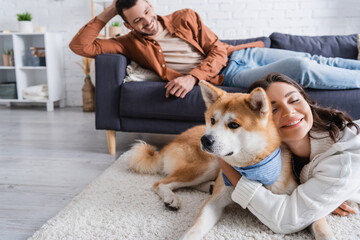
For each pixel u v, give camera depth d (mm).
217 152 843
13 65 3607
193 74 1819
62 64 3770
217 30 3404
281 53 2127
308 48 2439
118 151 2027
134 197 1275
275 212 945
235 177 1021
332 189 920
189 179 1323
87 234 993
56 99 3646
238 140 864
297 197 954
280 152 1033
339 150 965
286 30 3285
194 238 904
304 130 946
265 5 3268
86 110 3500
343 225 1014
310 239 948
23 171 1642
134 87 1816
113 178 1494
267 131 880
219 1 3336
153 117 1840
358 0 3090
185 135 1482
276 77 1021
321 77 1543
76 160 1830
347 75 1575
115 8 1920
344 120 1049
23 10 3736
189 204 1213
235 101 878
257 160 909
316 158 1020
